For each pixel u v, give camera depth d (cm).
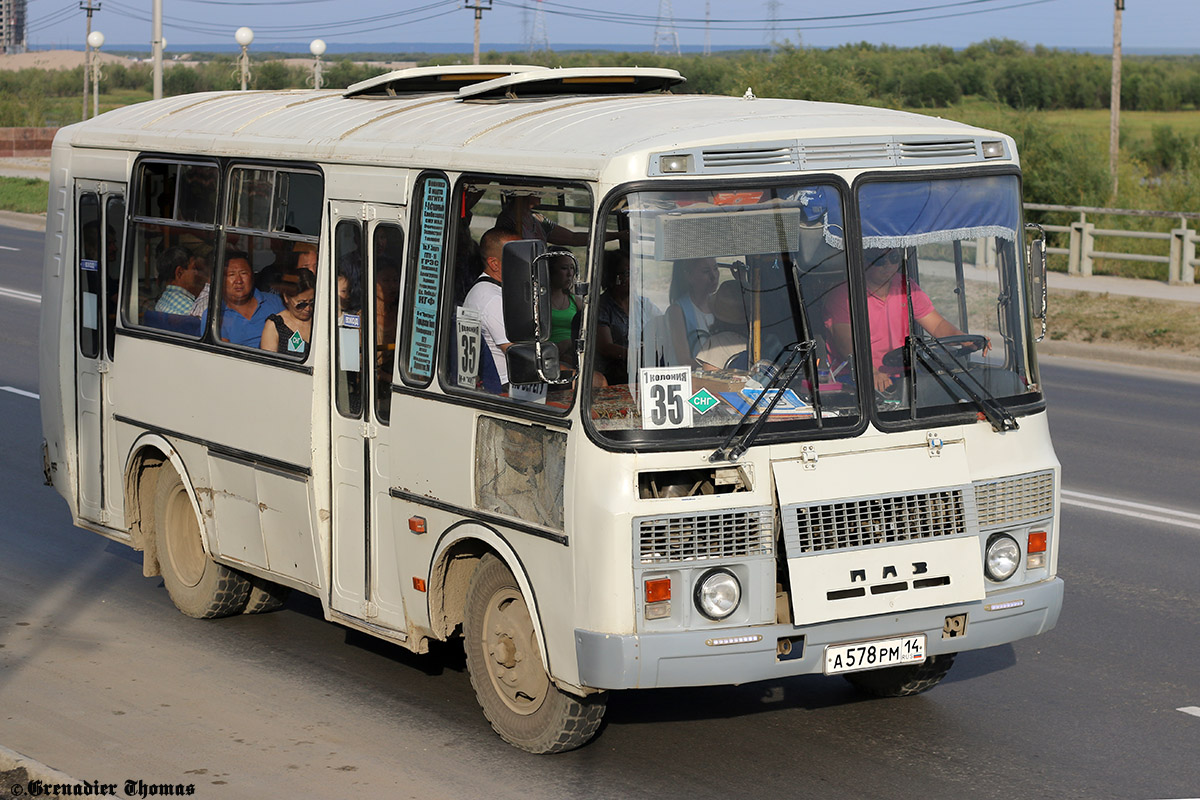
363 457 1189
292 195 1270
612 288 962
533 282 923
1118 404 2667
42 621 1404
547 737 1045
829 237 1009
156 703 1179
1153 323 3428
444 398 1089
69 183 1567
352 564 1215
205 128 1411
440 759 1060
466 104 1239
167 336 1415
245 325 1320
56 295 1582
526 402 1009
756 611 971
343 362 1205
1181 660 1303
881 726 1137
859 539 989
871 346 1019
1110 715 1164
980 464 1049
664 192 959
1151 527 1766
